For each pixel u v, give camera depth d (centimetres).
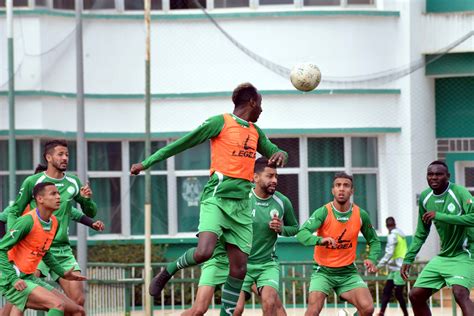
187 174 6300
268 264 3662
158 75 6238
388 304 5650
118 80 6203
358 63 6206
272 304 3581
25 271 3444
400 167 6250
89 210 3794
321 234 3781
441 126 6531
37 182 3684
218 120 2933
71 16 6134
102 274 5066
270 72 6194
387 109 6238
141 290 5381
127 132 6209
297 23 6191
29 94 6028
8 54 5494
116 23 6203
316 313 3753
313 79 3425
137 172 2884
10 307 3656
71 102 6097
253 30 6209
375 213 6281
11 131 5400
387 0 6247
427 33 6309
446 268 3656
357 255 6031
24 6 6084
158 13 6219
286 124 6194
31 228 3409
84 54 6144
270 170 3603
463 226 3591
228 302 3003
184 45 6222
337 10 6191
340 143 6272
